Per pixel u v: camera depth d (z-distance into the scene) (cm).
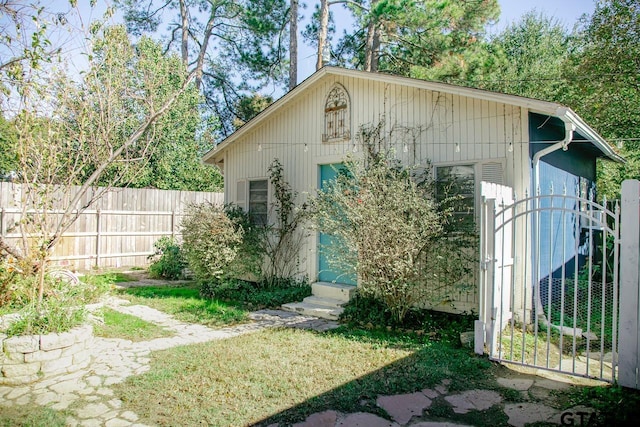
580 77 1273
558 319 598
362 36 1906
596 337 533
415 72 1404
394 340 525
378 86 741
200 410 339
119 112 673
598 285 715
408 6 1367
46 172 546
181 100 1523
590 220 401
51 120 527
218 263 792
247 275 934
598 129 1327
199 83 2006
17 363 397
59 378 407
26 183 504
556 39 1931
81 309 479
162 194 1333
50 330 432
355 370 424
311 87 841
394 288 568
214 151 1052
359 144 752
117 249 1232
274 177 904
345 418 327
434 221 568
